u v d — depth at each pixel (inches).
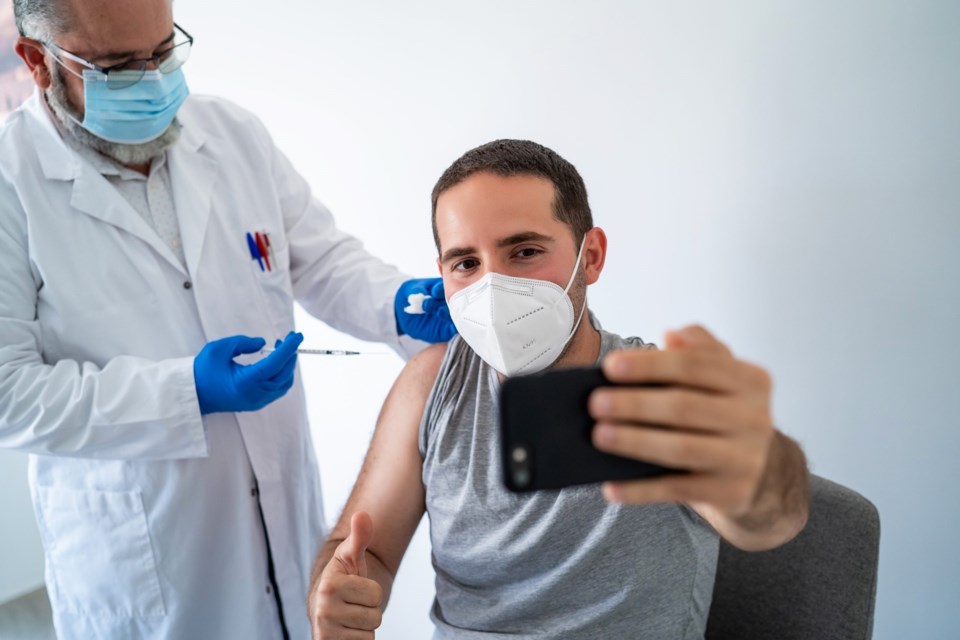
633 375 20.5
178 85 53.9
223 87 87.9
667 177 62.9
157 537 56.1
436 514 45.2
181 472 55.6
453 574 45.2
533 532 40.9
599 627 40.4
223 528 58.8
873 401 57.8
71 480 56.6
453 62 71.9
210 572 58.6
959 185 51.3
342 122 81.1
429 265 80.6
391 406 49.3
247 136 64.3
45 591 104.7
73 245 54.1
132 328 55.6
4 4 89.5
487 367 45.7
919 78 51.2
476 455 43.5
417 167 77.9
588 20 63.4
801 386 60.6
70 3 46.3
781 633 45.0
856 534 42.2
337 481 93.4
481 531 43.1
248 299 61.1
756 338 61.9
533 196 41.0
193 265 57.5
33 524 103.3
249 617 59.9
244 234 61.4
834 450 60.2
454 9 70.2
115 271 55.2
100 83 49.6
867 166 54.3
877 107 53.1
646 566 39.7
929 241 53.2
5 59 92.1
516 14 66.9
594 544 39.3
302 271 69.4
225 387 51.4
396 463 47.3
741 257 61.0
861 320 56.9
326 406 92.0
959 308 53.1
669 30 59.8
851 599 42.2
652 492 20.9
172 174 58.6
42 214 53.2
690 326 23.6
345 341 88.9
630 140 64.0
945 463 55.9
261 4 81.4
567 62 65.6
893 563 59.7
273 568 62.1
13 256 52.6
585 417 21.8
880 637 61.5
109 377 51.6
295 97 83.3
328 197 85.2
